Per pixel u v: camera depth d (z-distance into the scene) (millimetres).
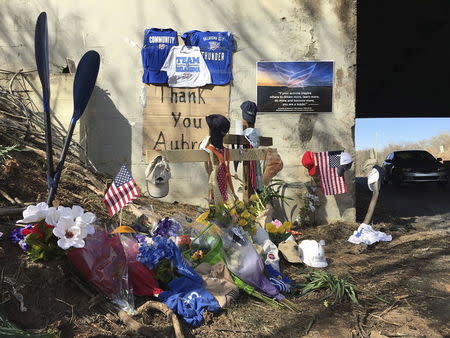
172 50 6812
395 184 15992
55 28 6918
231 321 3346
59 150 5574
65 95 6402
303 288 4109
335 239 6238
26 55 6891
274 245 4762
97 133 6918
